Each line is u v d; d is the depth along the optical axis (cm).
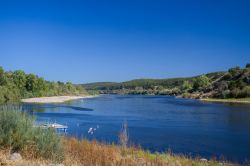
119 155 1338
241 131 3994
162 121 5144
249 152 2698
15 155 989
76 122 4866
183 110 7450
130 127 4303
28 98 12519
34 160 1005
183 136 3544
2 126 1120
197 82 16725
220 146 2967
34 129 1176
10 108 1223
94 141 1806
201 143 3120
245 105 9188
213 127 4381
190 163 1616
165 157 1617
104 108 8338
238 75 14412
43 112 6850
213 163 1759
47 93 14762
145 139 3303
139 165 1173
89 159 1152
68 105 9744
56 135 1214
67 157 1146
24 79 13075
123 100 13775
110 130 3934
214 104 9781
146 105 9606
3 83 11144
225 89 13225
